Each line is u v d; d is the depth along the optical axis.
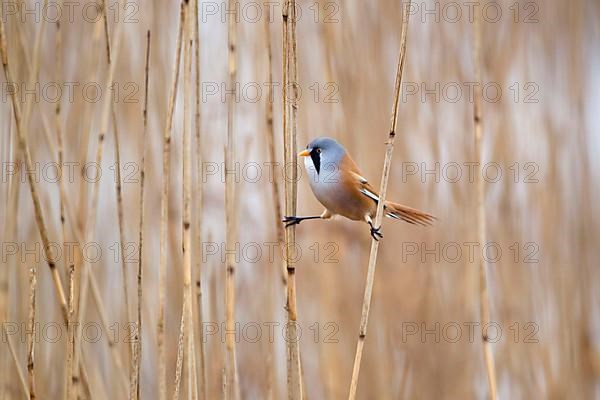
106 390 8.41
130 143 9.20
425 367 9.83
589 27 12.15
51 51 8.69
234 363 6.25
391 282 9.94
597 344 10.35
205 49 9.49
